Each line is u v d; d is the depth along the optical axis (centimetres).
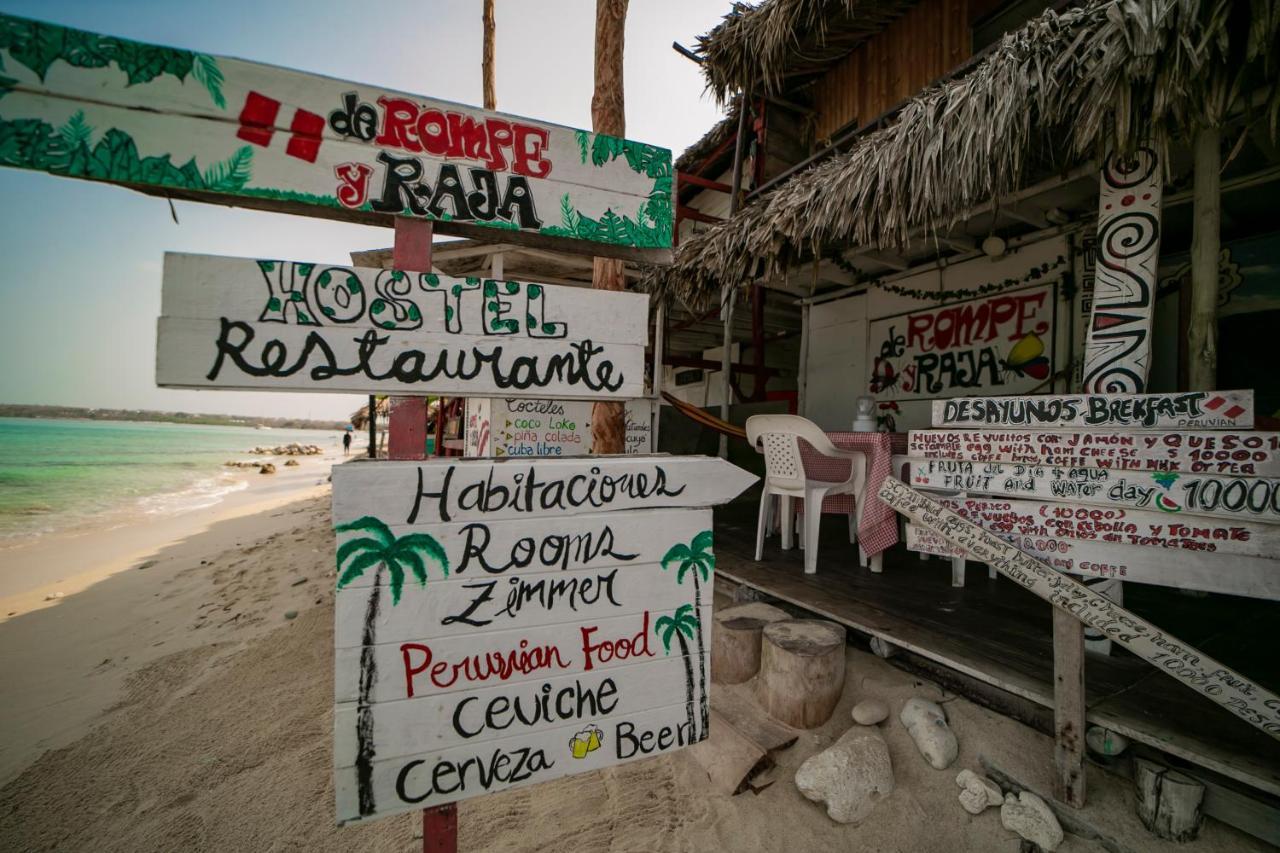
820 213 322
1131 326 220
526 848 198
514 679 120
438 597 115
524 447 564
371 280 114
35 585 642
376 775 111
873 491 335
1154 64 181
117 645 429
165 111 104
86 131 100
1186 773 169
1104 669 213
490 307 121
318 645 373
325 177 112
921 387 529
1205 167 226
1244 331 382
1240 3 168
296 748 264
